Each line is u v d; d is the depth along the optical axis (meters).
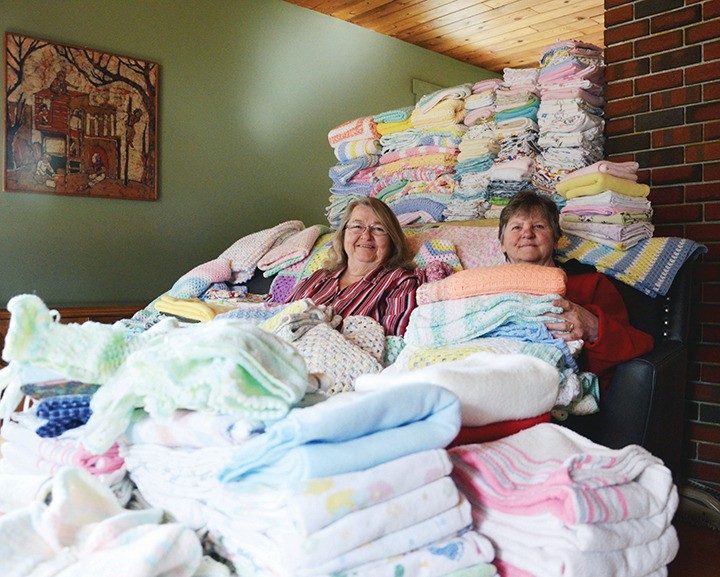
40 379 0.91
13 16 3.22
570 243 2.11
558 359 1.34
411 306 1.92
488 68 5.81
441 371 0.87
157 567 0.63
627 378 1.52
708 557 1.82
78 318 3.10
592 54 2.46
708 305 2.42
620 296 1.85
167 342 0.79
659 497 0.78
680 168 2.49
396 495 0.68
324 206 4.69
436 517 0.71
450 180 2.81
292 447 0.66
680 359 1.71
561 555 0.69
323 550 0.62
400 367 1.44
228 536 0.73
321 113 4.61
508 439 0.87
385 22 4.69
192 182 3.95
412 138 2.94
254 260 3.02
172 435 0.78
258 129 4.26
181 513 0.78
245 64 4.17
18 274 3.29
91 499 0.76
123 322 2.26
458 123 2.79
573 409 1.43
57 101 3.36
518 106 2.53
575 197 2.18
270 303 2.55
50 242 3.39
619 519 0.73
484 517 0.78
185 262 3.95
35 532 0.72
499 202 2.61
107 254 3.60
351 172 3.21
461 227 2.45
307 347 1.47
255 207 4.28
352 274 2.30
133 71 3.63
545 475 0.76
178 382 0.74
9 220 3.25
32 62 3.27
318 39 4.54
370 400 0.69
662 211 2.54
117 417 0.79
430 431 0.73
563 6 4.30
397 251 2.29
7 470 0.99
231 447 0.72
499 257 2.17
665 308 1.88
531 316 1.41
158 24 3.75
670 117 2.50
